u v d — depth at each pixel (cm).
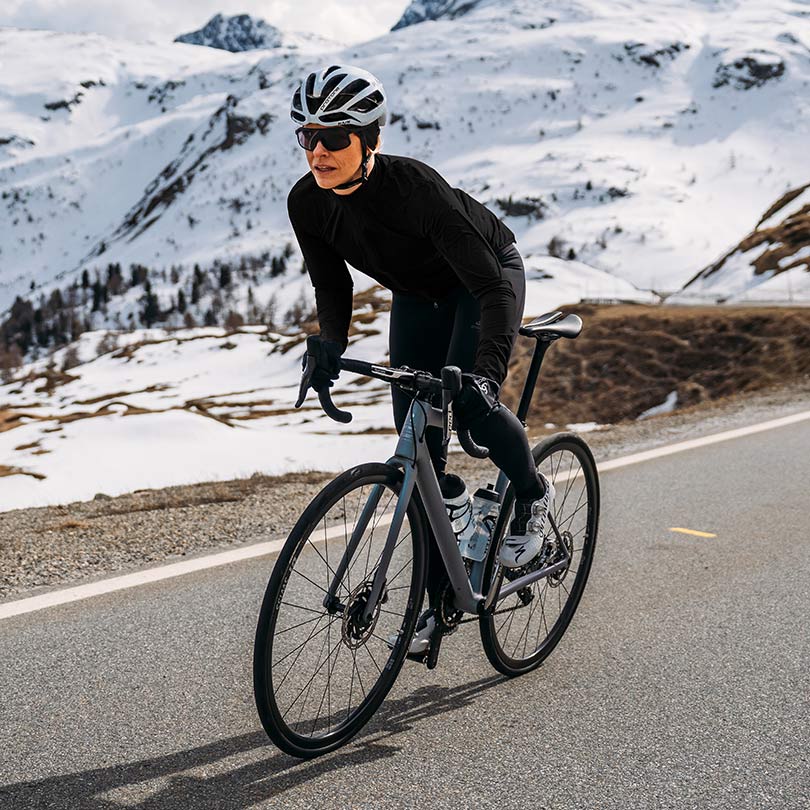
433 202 253
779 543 470
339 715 259
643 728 270
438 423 263
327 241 282
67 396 11788
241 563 443
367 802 229
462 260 256
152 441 3856
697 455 717
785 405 1011
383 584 258
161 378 12188
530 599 313
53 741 262
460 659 326
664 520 521
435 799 231
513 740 263
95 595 396
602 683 304
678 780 240
